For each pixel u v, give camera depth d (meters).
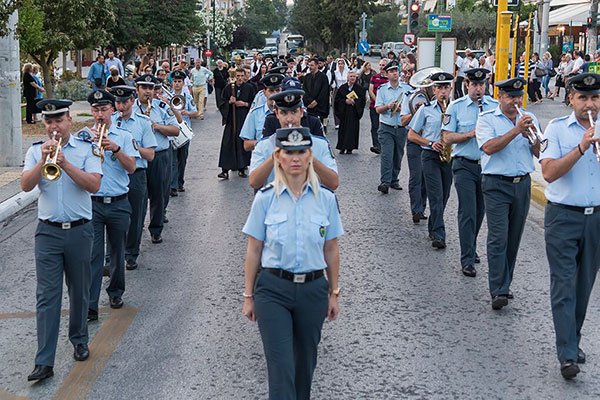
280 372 4.25
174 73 13.27
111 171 6.69
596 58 31.58
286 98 5.52
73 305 5.71
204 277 8.00
